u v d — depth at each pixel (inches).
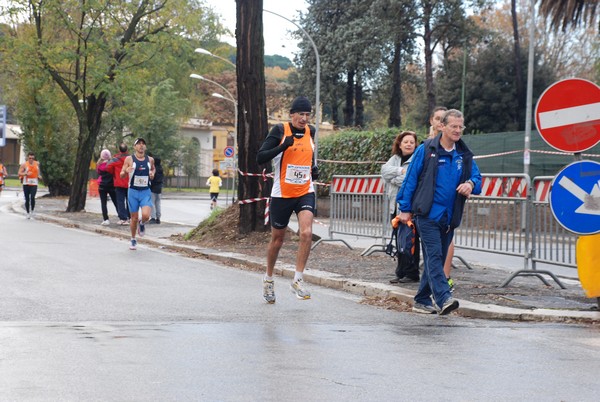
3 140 1486.2
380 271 519.2
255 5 707.4
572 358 280.7
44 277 477.4
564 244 451.2
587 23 1699.1
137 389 222.8
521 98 2362.2
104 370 245.3
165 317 352.5
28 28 1371.8
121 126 2819.9
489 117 2438.5
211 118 4131.4
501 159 1085.1
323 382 236.1
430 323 356.2
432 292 379.9
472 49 2456.9
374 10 2110.0
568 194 382.6
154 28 1316.4
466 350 291.9
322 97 2285.9
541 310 377.1
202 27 1369.3
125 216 987.3
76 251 654.5
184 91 3297.2
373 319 363.6
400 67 2351.1
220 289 452.1
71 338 295.6
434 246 379.6
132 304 386.3
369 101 2527.1
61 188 2048.5
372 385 233.8
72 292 419.5
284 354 276.1
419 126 2573.8
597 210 378.6
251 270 559.8
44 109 1957.4
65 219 1095.6
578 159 392.2
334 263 562.6
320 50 2231.8
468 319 370.6
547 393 229.0
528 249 478.9
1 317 338.6
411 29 2142.0
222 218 754.8
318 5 2229.3
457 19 2140.7
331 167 1451.8
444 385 235.9
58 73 1325.0
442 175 379.9
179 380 234.5
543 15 1592.0
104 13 1248.8
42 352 269.4
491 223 515.2
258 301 410.3
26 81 1309.1
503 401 219.1
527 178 480.7
